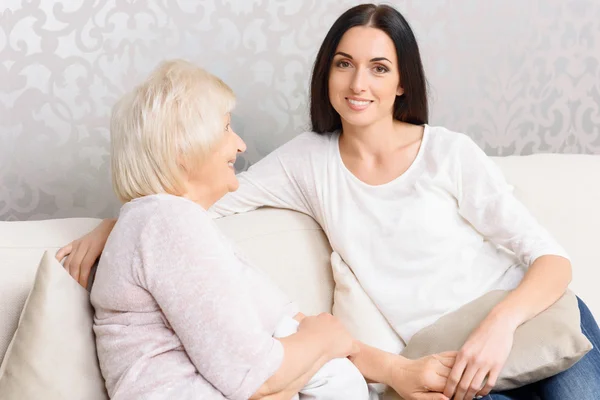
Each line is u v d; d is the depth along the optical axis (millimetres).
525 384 1485
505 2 2475
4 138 2002
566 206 2018
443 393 1474
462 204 1705
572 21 2568
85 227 1596
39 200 2068
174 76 1342
